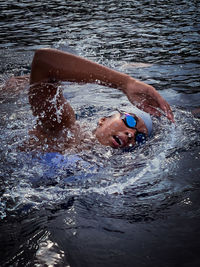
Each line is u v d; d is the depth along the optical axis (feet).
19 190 7.40
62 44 19.42
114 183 7.70
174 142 9.52
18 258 5.48
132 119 9.67
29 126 9.99
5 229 6.20
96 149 9.14
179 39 20.02
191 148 9.12
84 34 21.49
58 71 7.84
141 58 17.15
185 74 15.05
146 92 7.53
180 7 28.19
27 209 6.79
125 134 9.42
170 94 13.10
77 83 8.07
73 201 7.05
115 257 5.44
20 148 8.77
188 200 6.93
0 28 23.34
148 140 9.74
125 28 22.68
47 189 7.47
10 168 8.11
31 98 8.48
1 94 12.40
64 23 24.30
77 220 6.42
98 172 8.16
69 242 5.82
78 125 9.84
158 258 5.39
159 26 22.91
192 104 12.19
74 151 8.84
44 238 5.92
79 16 26.32
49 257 5.48
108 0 32.32
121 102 12.76
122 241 5.82
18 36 21.31
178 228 6.09
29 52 18.12
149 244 5.72
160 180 7.74
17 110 11.39
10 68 15.81
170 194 7.19
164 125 10.58
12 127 10.04
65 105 9.12
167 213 6.56
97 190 7.44
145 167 8.34
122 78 7.76
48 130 9.00
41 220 6.44
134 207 6.80
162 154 8.91
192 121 10.83
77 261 5.39
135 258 5.41
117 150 9.23
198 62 16.40
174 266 5.21
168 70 15.51
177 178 7.78
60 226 6.26
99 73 7.78
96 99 13.07
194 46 18.72
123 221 6.37
